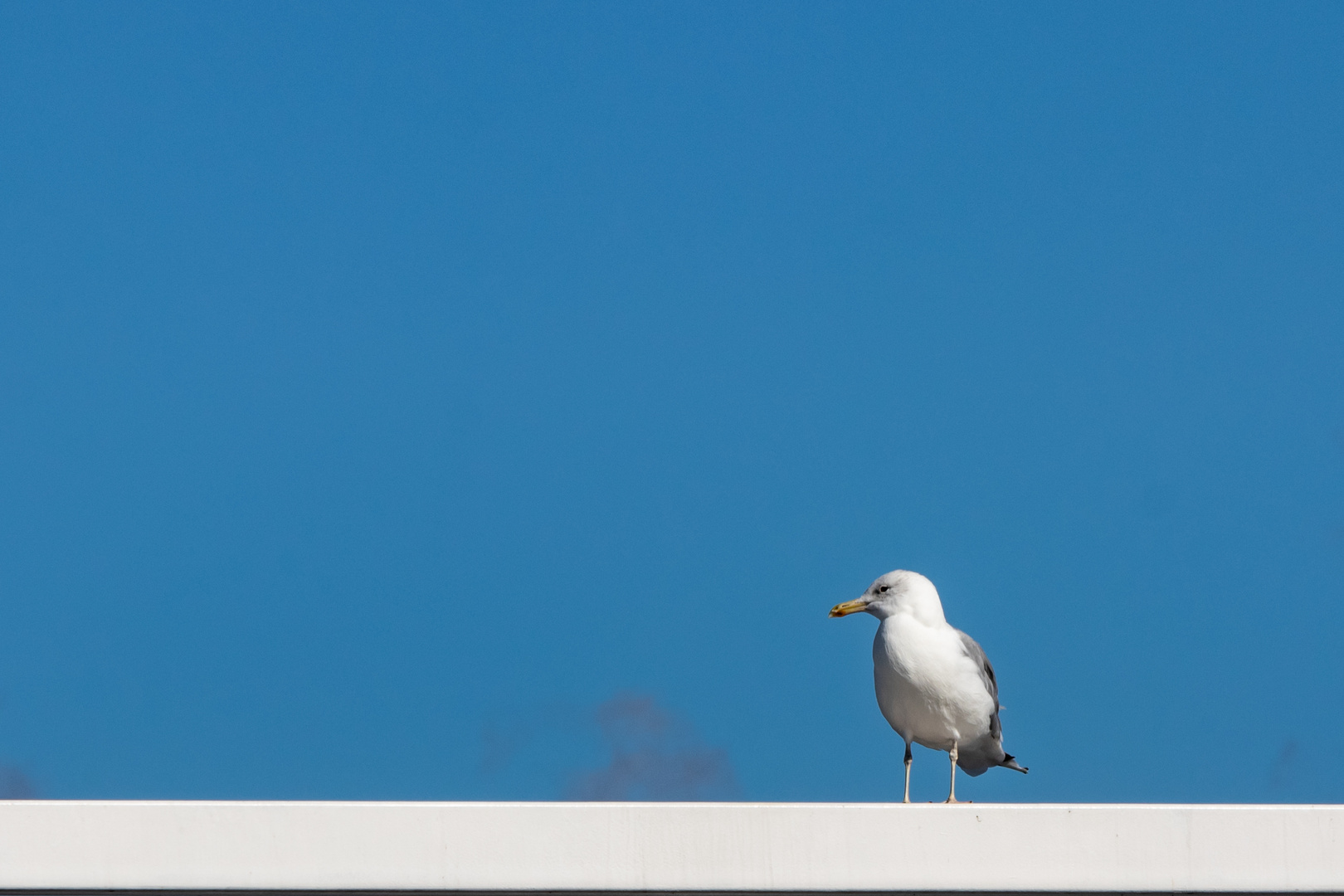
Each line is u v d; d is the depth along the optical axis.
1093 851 9.85
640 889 9.84
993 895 9.82
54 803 9.86
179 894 9.85
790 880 9.84
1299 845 9.80
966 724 12.68
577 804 9.93
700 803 9.95
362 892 9.82
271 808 9.90
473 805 9.92
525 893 9.84
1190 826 9.84
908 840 9.88
